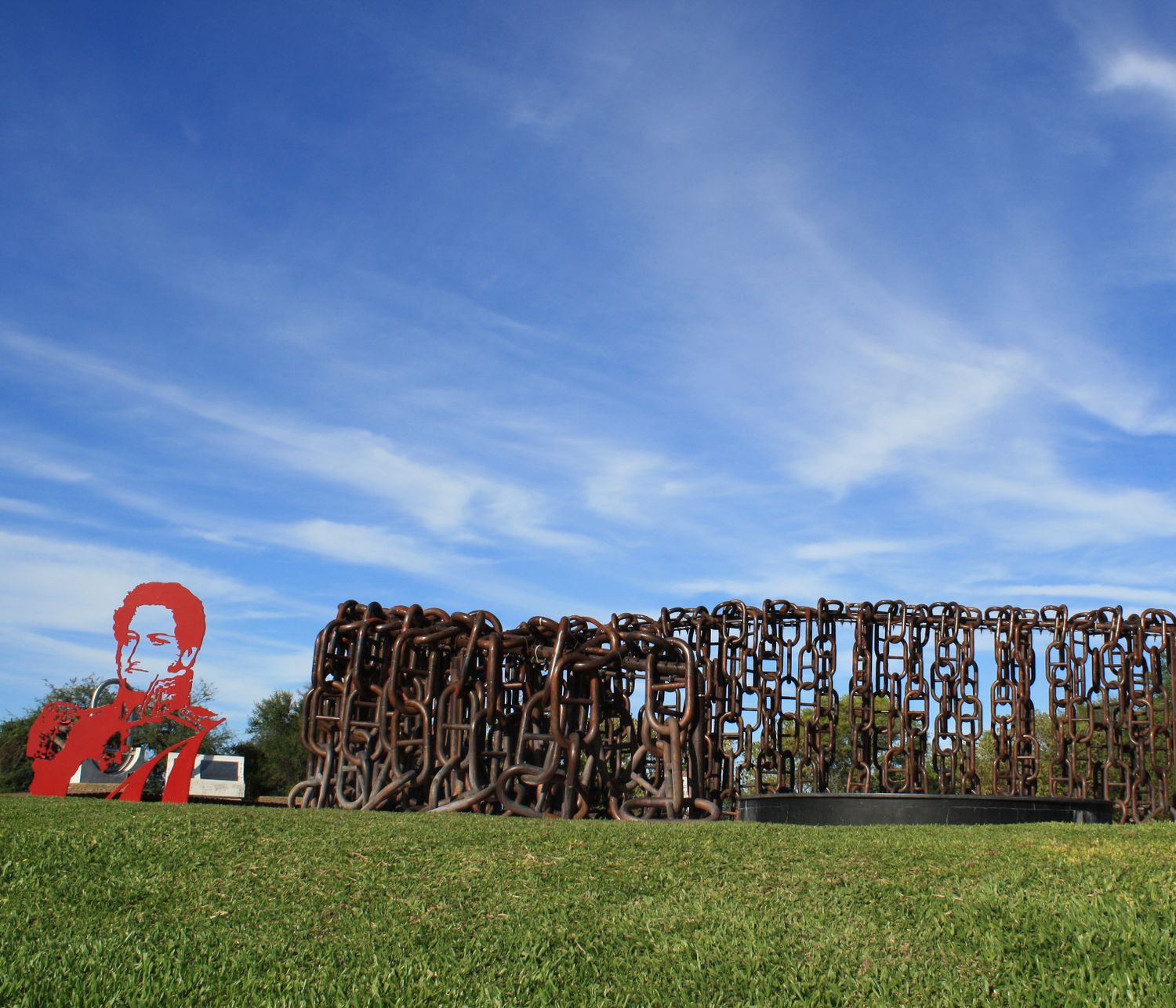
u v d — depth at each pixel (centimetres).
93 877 623
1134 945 515
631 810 1055
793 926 564
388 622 1102
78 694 2795
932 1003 469
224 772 1442
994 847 747
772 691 1281
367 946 526
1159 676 1312
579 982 491
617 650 1053
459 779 1059
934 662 1316
